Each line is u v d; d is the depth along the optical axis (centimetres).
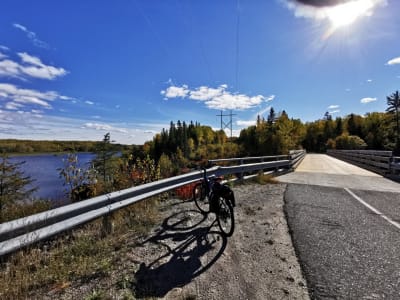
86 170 721
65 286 269
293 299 260
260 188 895
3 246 254
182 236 420
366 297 262
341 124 9069
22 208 483
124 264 319
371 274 307
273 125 5397
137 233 421
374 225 488
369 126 8044
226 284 284
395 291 272
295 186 941
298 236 429
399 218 534
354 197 742
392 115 6119
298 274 308
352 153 2377
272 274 307
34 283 268
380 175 1312
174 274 302
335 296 264
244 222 504
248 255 357
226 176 966
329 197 741
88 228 416
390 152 1344
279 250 375
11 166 1177
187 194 691
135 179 739
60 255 323
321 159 3045
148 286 275
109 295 256
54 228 306
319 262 338
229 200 438
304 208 614
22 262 297
